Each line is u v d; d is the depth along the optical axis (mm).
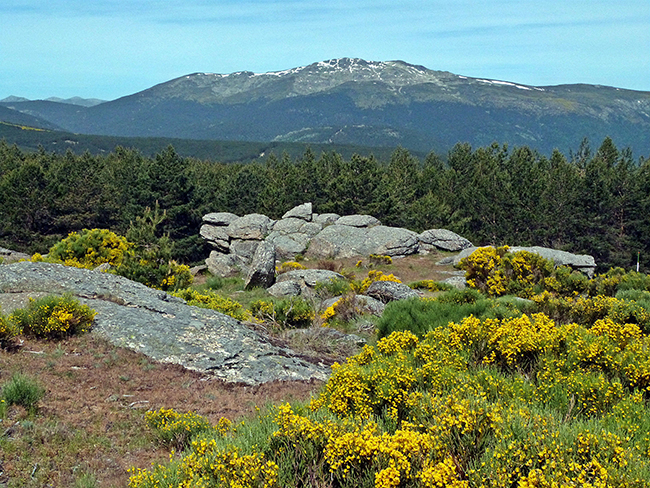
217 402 10094
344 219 50406
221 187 82438
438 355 8234
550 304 14758
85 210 70125
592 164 67812
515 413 5691
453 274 38000
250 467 5207
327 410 6824
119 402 9406
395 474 4750
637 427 5582
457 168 93938
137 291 16469
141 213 63750
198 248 63844
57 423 8016
